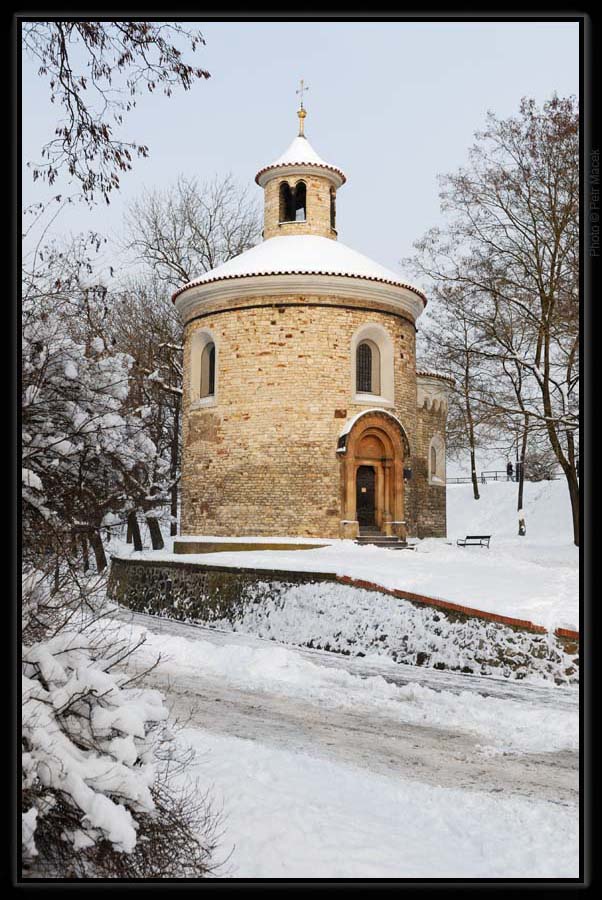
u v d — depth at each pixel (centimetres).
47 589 720
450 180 3078
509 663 1487
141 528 4959
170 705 1251
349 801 834
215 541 2716
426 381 3666
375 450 2759
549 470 4062
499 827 774
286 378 2697
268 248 3020
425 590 1698
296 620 1916
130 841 544
